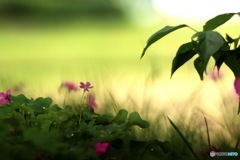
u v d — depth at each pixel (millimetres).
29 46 25781
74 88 5230
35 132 3031
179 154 3811
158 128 4770
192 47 3459
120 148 3387
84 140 3428
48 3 37594
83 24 37219
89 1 38750
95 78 6945
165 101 7438
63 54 21969
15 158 3023
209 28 3383
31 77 11344
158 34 3307
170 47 20219
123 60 18297
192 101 5895
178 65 3484
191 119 4793
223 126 4691
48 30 34312
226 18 3357
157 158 3357
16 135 3416
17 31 33156
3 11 36344
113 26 37000
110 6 39219
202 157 3818
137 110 5453
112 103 5297
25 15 36281
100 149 3061
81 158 3070
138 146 3449
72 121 3676
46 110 3762
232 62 3516
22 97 3963
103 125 3729
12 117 3582
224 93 6105
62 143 3119
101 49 24141
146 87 6625
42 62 17953
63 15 37562
